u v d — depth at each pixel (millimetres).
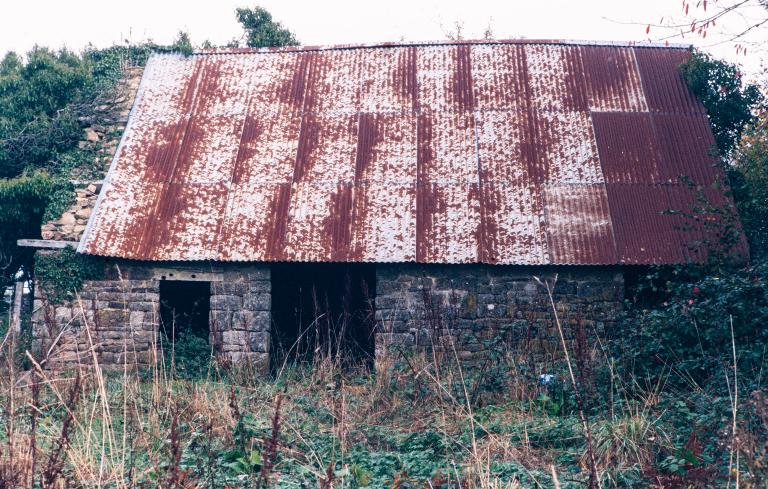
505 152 14242
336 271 15953
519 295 12656
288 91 15945
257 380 10305
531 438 7809
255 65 16688
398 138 14703
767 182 13055
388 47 16859
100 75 17125
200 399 8086
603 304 12531
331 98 15695
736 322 9258
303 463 6945
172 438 5453
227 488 6062
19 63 19484
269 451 5438
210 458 6180
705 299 9891
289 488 6316
